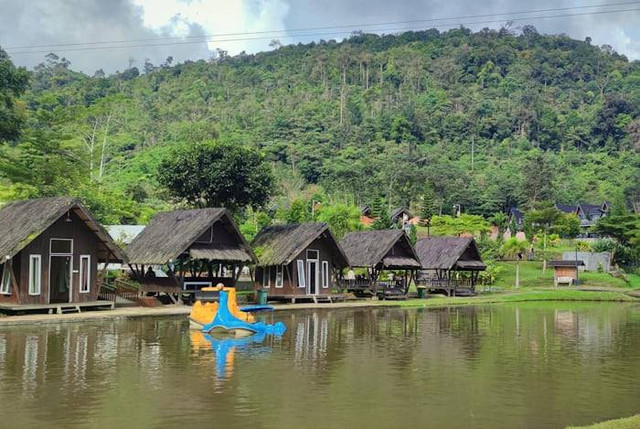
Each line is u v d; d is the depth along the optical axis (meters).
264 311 43.56
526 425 14.64
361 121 186.88
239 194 59.12
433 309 48.22
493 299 57.16
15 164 57.91
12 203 40.09
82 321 33.88
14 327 31.00
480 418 15.17
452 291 62.31
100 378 19.14
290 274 49.25
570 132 190.50
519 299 58.28
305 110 183.12
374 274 56.06
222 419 14.84
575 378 19.95
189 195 58.97
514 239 89.56
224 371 20.45
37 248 35.59
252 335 29.80
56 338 27.36
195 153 58.59
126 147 144.88
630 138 186.88
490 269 77.62
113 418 14.84
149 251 43.97
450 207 128.50
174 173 58.41
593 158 177.00
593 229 94.50
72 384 18.30
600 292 64.25
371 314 42.81
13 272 35.19
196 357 23.03
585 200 145.00
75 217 37.03
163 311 37.41
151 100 189.38
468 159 173.62
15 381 18.64
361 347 26.19
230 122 175.50
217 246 44.69
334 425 14.44
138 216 78.44
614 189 150.50
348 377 19.70
